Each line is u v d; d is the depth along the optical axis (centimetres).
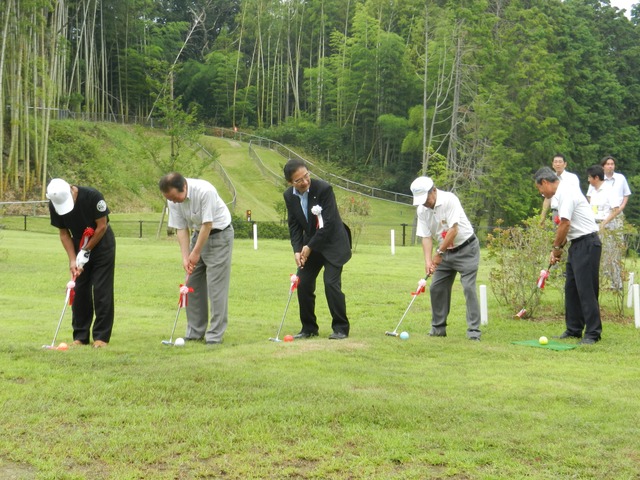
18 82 3925
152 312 1051
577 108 4591
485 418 500
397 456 436
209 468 421
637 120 5653
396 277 1484
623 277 1048
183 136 3106
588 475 415
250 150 5719
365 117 6028
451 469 419
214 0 7894
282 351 698
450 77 4300
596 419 505
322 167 5862
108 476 409
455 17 3744
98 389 547
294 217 805
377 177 5797
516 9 4038
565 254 1017
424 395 554
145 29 6588
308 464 430
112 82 6444
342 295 805
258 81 6875
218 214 763
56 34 4341
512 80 3891
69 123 5000
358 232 2717
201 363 630
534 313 1043
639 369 667
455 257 837
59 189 697
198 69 6975
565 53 4641
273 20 6919
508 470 420
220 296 769
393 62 5741
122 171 4841
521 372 641
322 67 6469
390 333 846
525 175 4028
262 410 504
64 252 1945
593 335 823
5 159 4203
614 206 1102
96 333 748
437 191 819
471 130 3928
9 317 949
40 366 611
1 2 3672
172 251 2045
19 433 465
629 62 5828
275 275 1498
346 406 512
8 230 3016
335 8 6875
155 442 452
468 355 727
